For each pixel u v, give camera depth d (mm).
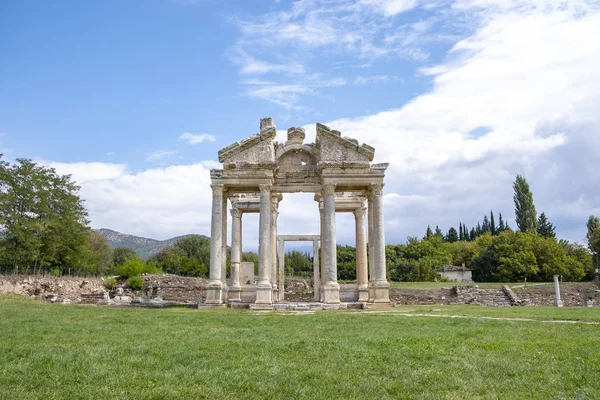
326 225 40688
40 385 11055
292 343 16656
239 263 47594
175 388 10773
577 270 97375
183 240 136125
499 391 10758
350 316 29719
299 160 44156
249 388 10852
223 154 41344
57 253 72312
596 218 133750
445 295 65250
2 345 16344
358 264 47406
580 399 10078
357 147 41312
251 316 29516
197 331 20891
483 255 104438
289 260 124562
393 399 10250
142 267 84250
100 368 12625
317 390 10719
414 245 123562
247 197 49875
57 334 19484
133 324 23875
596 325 23703
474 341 17516
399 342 17156
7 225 61812
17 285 57719
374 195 41000
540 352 15102
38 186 67562
